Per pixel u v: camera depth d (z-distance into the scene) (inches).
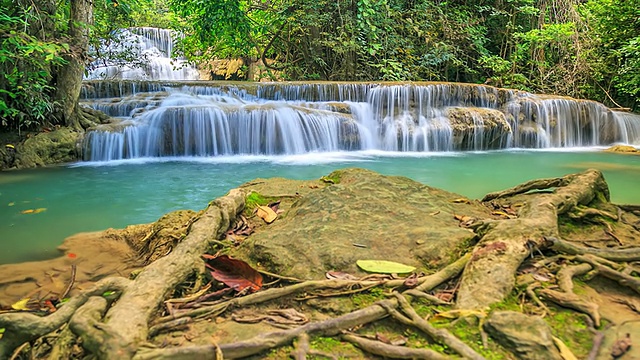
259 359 52.6
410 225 90.7
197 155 312.5
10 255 109.3
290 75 578.6
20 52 229.8
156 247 105.0
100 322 55.1
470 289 64.5
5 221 142.9
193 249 82.0
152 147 302.7
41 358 55.4
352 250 79.2
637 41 426.9
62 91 284.4
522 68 589.9
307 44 578.6
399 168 264.8
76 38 280.8
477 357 49.4
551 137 415.8
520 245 73.3
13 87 252.7
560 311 60.1
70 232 130.5
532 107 411.5
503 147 397.1
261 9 577.6
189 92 383.6
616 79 514.9
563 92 553.3
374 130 379.2
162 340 56.2
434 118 386.0
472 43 577.0
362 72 565.9
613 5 501.4
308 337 55.5
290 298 67.3
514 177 231.3
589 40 545.0
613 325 56.5
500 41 627.8
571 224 98.9
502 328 53.2
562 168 265.1
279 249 81.0
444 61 569.6
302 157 316.2
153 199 176.7
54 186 202.2
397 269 73.2
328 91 399.2
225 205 103.1
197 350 51.9
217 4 475.5
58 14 285.6
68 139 276.2
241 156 317.1
